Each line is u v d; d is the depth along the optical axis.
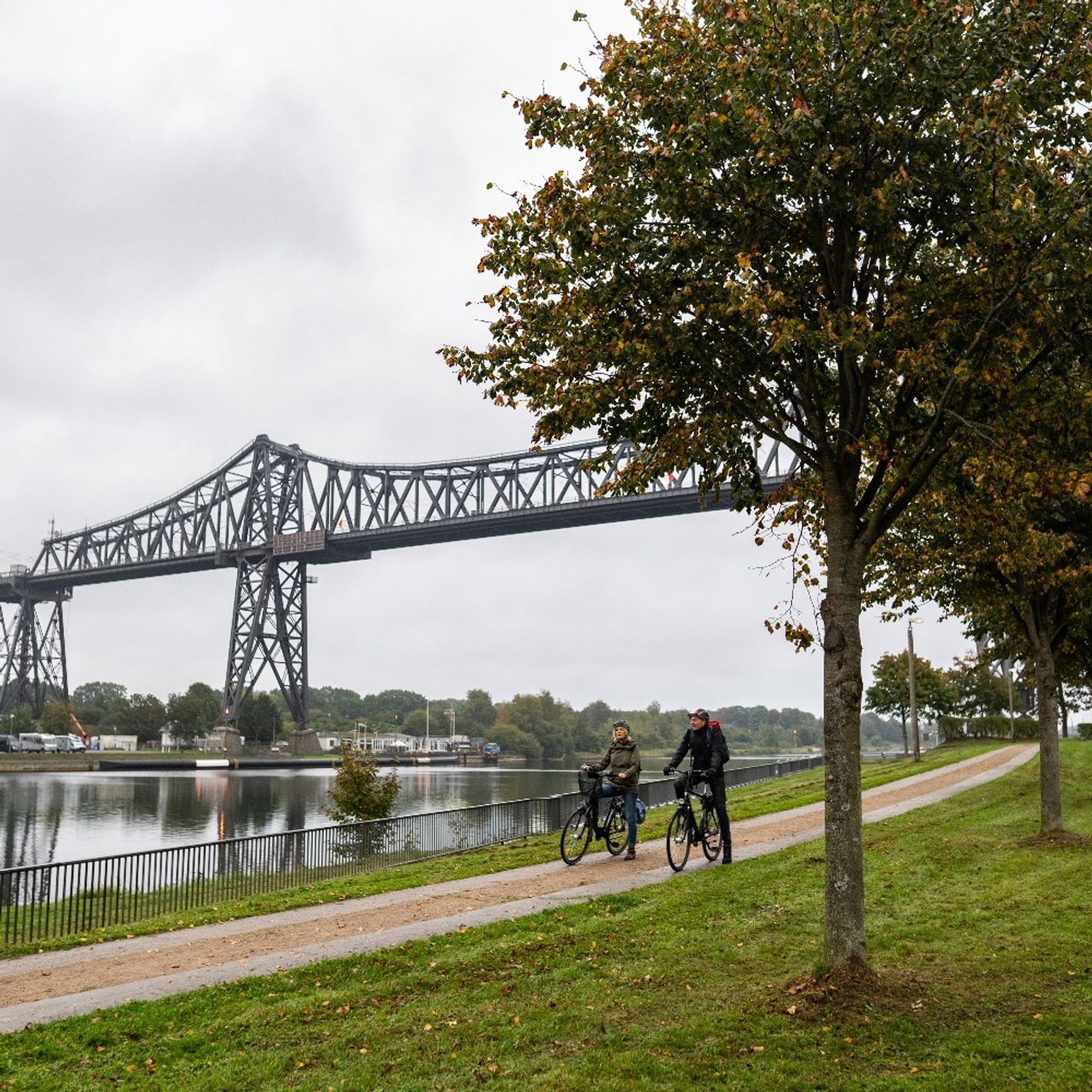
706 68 9.27
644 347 9.29
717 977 9.27
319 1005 8.77
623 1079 6.94
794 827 19.88
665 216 10.09
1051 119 9.62
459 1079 7.07
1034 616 17.84
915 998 8.41
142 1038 8.20
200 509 139.00
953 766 39.38
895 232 9.34
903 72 8.81
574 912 12.08
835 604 9.16
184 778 105.81
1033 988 8.69
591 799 16.36
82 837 48.88
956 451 10.39
